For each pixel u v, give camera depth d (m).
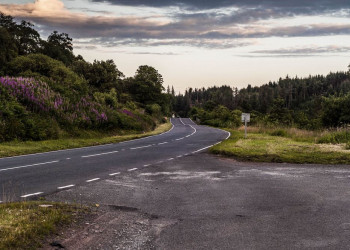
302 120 38.81
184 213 6.46
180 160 13.97
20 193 7.97
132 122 37.72
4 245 4.45
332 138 19.39
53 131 23.23
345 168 11.41
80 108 29.61
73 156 15.34
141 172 11.05
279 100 49.41
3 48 53.84
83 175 10.42
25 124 21.80
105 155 15.75
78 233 5.27
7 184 9.00
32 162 13.23
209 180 9.72
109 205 7.02
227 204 7.07
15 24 71.69
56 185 8.91
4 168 11.67
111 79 52.62
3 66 42.09
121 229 5.53
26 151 16.80
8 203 6.59
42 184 9.02
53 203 6.70
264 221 5.90
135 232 5.40
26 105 24.67
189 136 31.17
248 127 36.78
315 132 24.55
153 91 93.75
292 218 6.04
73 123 26.44
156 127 52.25
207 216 6.25
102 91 49.84
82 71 50.88
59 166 12.21
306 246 4.77
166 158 14.65
